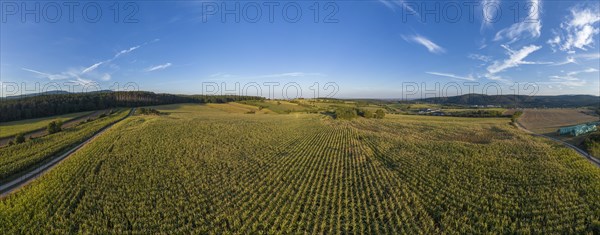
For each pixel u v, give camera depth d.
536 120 92.31
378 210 21.33
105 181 27.62
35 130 62.53
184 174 29.98
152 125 62.75
